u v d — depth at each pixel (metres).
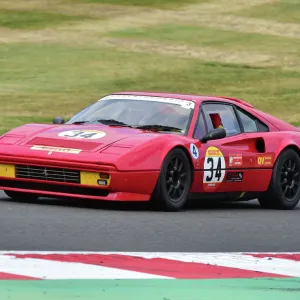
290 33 167.88
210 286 19.45
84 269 20.59
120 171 31.30
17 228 26.59
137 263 21.70
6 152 32.62
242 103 37.78
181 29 167.25
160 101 35.78
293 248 25.80
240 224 30.55
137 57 139.00
